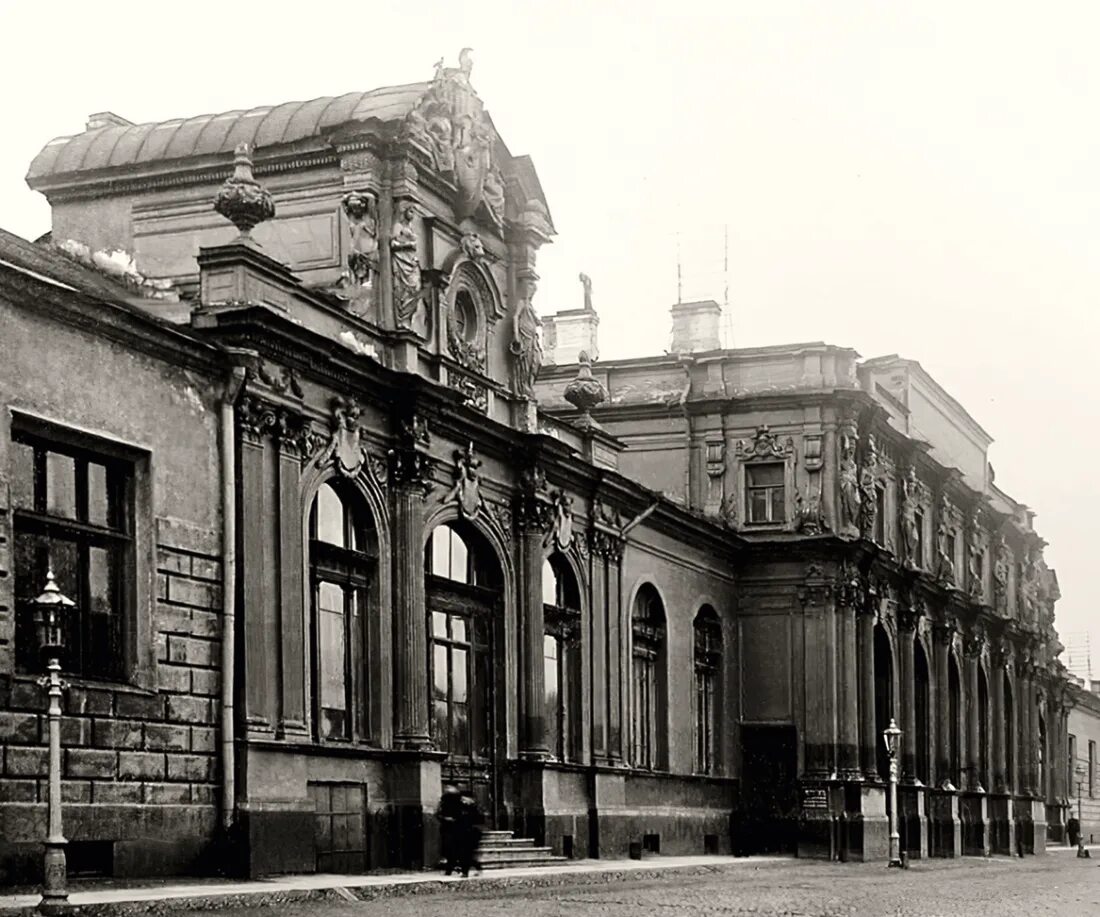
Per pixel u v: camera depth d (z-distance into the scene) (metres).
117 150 38.56
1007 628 79.00
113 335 27.81
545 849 40.25
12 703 25.22
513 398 41.66
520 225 42.31
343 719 34.28
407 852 34.53
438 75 38.50
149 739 28.00
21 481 26.23
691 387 59.25
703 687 54.75
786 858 54.00
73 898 23.06
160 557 28.61
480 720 40.00
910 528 65.38
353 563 34.72
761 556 57.34
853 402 57.69
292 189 37.12
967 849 72.19
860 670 58.94
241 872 29.33
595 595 45.72
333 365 33.31
